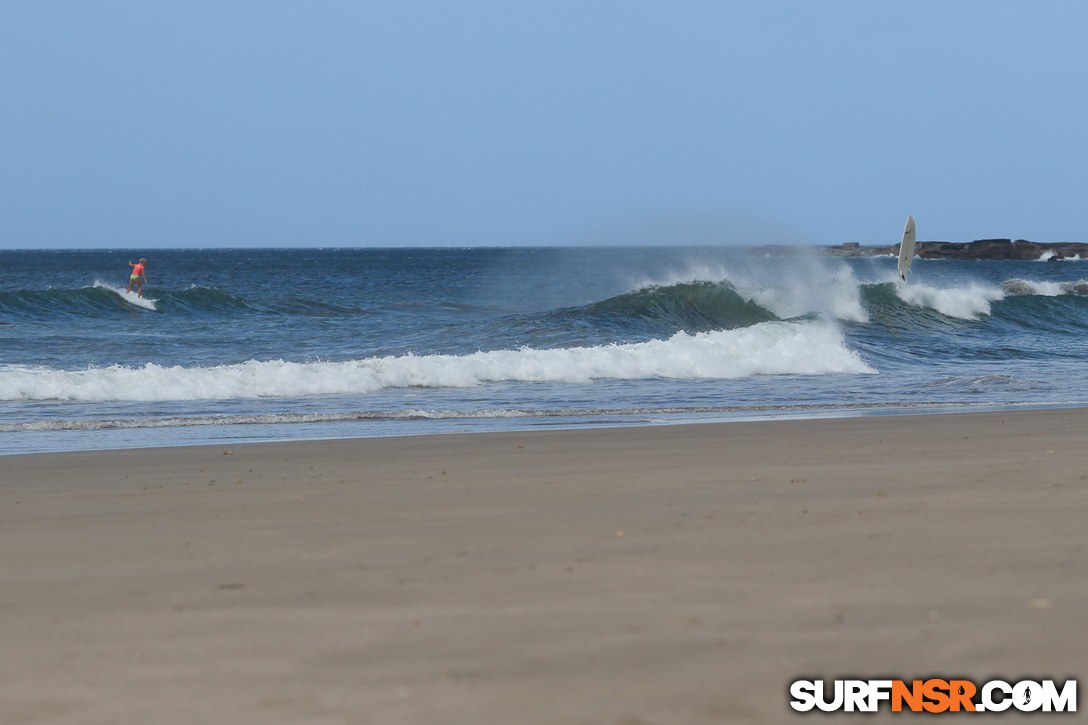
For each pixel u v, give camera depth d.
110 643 12.46
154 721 9.66
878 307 121.50
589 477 28.11
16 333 98.75
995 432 39.00
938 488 23.98
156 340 93.94
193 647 12.17
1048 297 130.38
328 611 13.75
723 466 29.98
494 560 17.00
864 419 45.91
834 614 12.88
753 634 12.10
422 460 33.34
